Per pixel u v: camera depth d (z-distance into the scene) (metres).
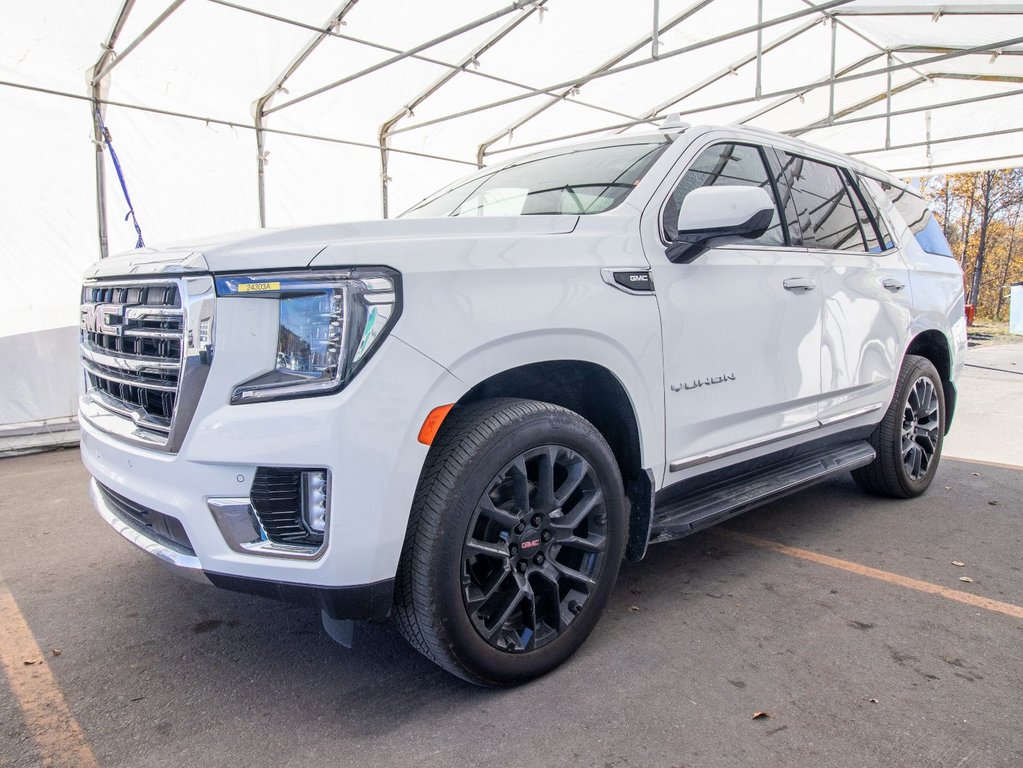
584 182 2.90
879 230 3.96
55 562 3.35
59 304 7.26
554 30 8.68
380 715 2.06
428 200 3.64
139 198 7.93
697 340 2.64
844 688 2.19
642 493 2.56
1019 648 2.44
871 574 3.10
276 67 8.12
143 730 2.00
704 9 8.81
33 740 1.97
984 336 20.86
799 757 1.86
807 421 3.26
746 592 2.91
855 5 9.60
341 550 1.82
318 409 1.79
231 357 1.85
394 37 8.00
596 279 2.33
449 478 1.97
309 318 1.86
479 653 2.06
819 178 3.61
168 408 2.01
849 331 3.47
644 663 2.34
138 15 6.57
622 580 3.06
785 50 10.84
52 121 7.14
